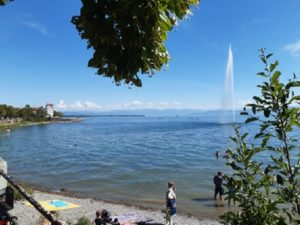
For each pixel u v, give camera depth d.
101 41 2.41
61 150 72.31
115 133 133.00
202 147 74.31
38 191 31.78
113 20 2.39
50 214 2.69
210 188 33.12
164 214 24.16
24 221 19.58
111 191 32.66
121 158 58.09
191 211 24.92
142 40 2.44
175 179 38.28
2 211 3.39
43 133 136.38
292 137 3.44
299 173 3.42
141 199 29.42
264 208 3.60
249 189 3.75
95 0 2.39
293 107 3.36
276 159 3.52
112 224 18.62
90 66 2.52
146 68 2.53
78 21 2.43
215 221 22.44
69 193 31.50
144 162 52.72
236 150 3.95
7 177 3.07
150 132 136.75
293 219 3.39
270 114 3.42
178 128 168.75
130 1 2.31
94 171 44.56
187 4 2.43
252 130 92.75
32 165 50.56
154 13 2.37
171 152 66.06
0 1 2.78
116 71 2.54
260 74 3.45
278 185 3.51
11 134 130.25
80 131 150.25
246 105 3.52
